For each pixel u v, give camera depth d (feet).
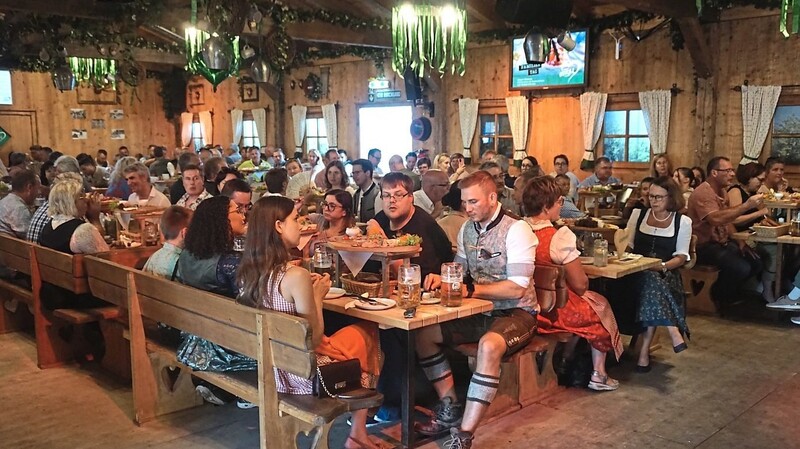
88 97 48.62
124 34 27.48
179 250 11.12
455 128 35.32
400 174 11.43
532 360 11.65
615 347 12.03
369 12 33.30
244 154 38.42
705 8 25.32
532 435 10.42
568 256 11.35
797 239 16.63
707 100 26.55
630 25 28.22
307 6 32.50
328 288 9.45
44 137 47.01
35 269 13.66
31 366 13.88
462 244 11.24
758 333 15.90
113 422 11.10
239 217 10.72
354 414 9.64
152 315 10.69
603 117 29.78
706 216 17.90
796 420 10.94
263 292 8.84
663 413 11.23
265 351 8.63
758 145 25.58
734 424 10.80
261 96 44.96
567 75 30.19
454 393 10.60
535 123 32.04
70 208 13.71
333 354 9.21
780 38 24.89
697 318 17.29
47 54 28.78
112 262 12.08
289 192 24.43
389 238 11.53
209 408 11.66
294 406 8.51
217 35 19.38
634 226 14.71
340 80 40.27
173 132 52.37
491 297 10.21
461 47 20.26
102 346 14.25
